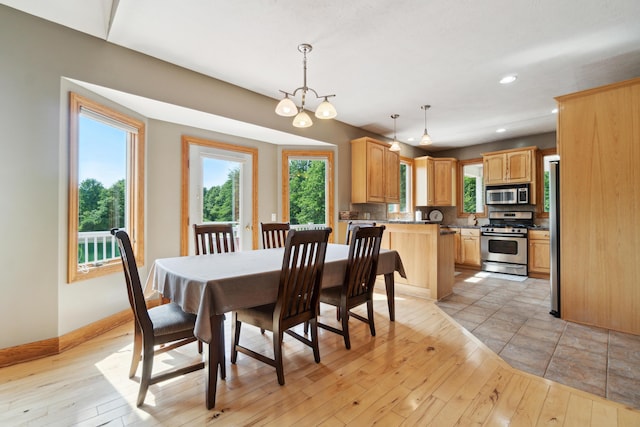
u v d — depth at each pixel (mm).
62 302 2244
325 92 3494
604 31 2311
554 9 2055
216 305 1591
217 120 3303
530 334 2586
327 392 1748
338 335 2588
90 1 2014
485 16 2133
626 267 2613
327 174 4594
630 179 2586
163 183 3316
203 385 1820
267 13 2096
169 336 1684
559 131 2947
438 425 1476
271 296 1844
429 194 6043
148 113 3055
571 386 1803
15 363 2047
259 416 1540
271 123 3672
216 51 2590
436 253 3574
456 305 3400
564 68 2912
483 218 6062
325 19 2164
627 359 2131
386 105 3914
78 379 1864
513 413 1560
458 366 2045
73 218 2314
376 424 1484
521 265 5000
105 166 2762
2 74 2006
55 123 2199
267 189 4320
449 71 2977
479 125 4801
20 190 2072
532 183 5102
